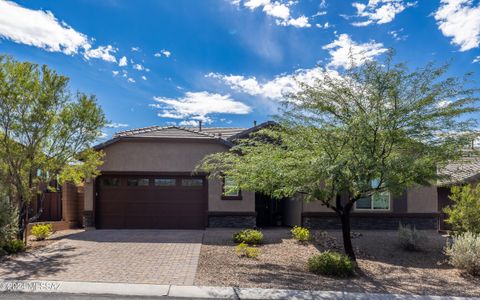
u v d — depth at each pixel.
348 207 10.74
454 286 8.74
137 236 14.04
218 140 16.66
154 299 6.96
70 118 12.76
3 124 11.91
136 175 16.67
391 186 9.15
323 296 7.31
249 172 10.06
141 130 19.31
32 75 12.19
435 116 9.32
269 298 7.12
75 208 19.23
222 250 11.66
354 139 9.26
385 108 9.44
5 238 10.85
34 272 8.67
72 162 13.78
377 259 11.75
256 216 17.84
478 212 11.82
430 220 17.17
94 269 9.00
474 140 9.31
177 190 16.81
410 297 7.41
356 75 9.64
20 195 12.44
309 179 9.52
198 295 7.19
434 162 9.33
